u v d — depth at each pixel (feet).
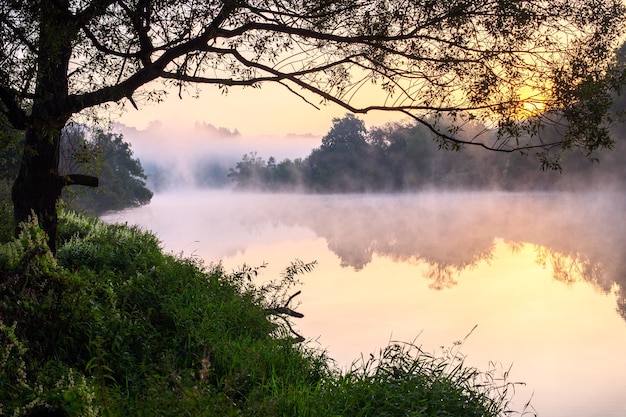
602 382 40.09
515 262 102.42
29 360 20.33
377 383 23.70
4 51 27.76
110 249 40.50
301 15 28.63
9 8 26.89
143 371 22.74
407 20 28.43
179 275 36.70
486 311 63.05
